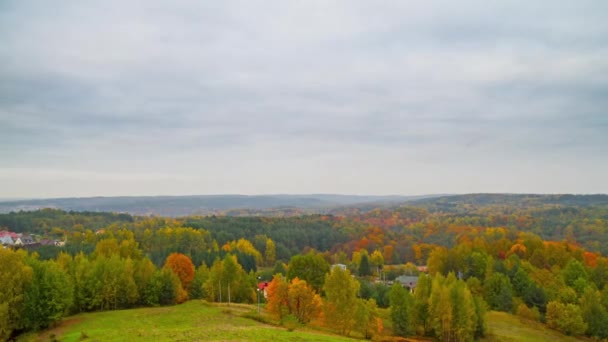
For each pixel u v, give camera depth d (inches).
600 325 3019.2
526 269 4239.7
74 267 2984.7
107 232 6589.6
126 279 2942.9
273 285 2504.9
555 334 2989.7
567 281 3927.2
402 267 6535.4
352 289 2347.4
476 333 2728.8
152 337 1654.8
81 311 2800.2
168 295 3134.8
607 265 4537.4
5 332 2203.5
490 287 3646.7
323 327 2410.2
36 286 2330.2
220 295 3280.0
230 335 1695.4
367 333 2450.8
